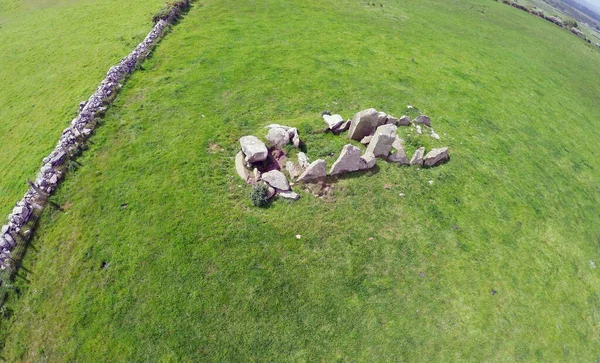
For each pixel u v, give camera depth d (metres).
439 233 23.55
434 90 39.56
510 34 67.56
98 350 16.55
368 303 19.38
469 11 74.88
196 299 18.30
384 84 37.97
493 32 65.81
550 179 32.28
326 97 33.78
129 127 27.78
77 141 25.77
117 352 16.50
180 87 32.50
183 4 47.31
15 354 16.47
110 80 31.89
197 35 41.47
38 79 36.16
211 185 23.50
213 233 20.91
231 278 19.22
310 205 23.08
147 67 35.03
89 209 21.83
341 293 19.52
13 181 25.23
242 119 29.36
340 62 40.53
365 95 35.31
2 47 42.41
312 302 18.94
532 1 154.25
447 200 25.89
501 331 19.73
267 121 29.50
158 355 16.52
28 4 55.12
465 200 26.42
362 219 23.05
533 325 20.55
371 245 21.83
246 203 22.66
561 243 26.30
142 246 20.09
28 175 25.27
